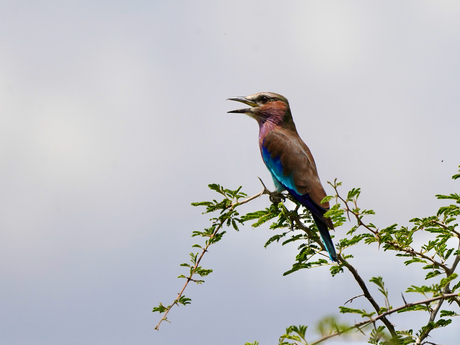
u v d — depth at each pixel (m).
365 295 8.42
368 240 8.60
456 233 8.68
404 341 7.59
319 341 5.75
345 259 9.30
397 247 8.62
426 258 8.62
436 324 7.50
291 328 6.46
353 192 8.10
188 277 8.22
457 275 7.08
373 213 8.12
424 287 7.21
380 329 7.76
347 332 5.70
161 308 7.85
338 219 9.13
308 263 9.45
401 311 7.84
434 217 8.78
